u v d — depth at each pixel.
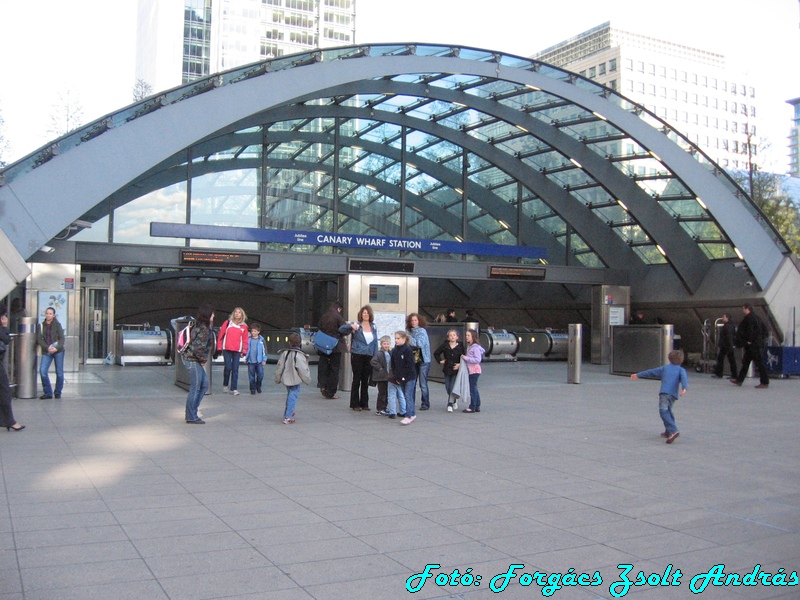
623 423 12.47
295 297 30.38
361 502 6.98
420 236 25.56
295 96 20.62
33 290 19.95
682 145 24.47
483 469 8.62
